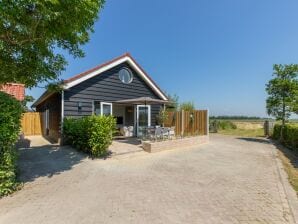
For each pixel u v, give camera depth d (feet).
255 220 12.90
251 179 21.24
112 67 44.55
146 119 52.85
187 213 13.75
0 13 16.46
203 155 33.32
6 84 27.94
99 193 17.20
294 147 42.19
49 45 24.17
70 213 13.74
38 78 27.53
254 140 55.62
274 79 52.26
